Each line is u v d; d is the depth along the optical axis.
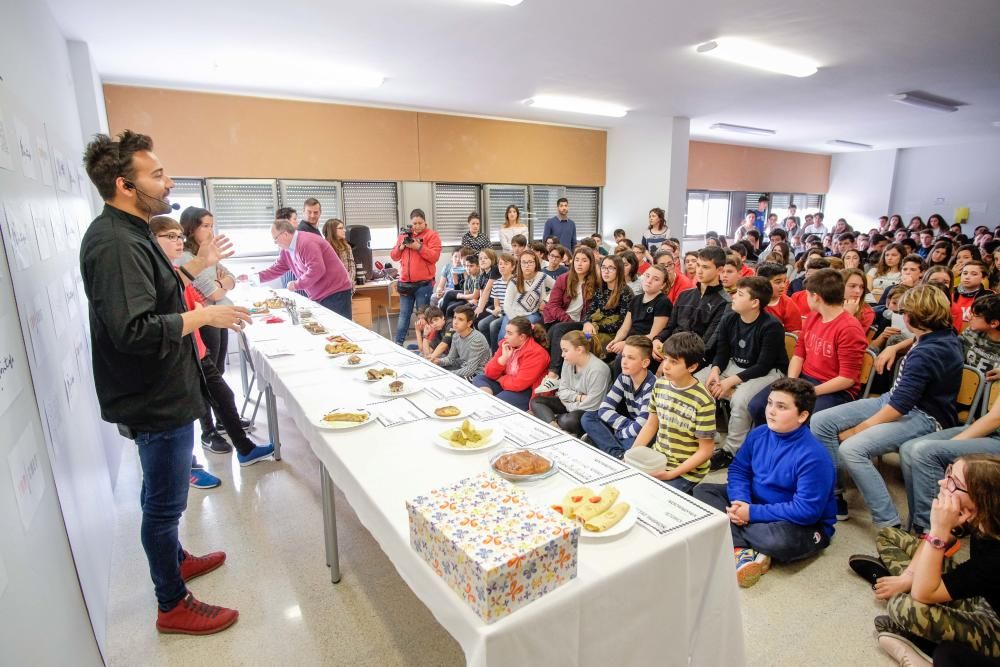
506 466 1.26
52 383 1.57
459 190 7.09
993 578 1.31
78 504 1.63
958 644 1.33
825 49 4.36
